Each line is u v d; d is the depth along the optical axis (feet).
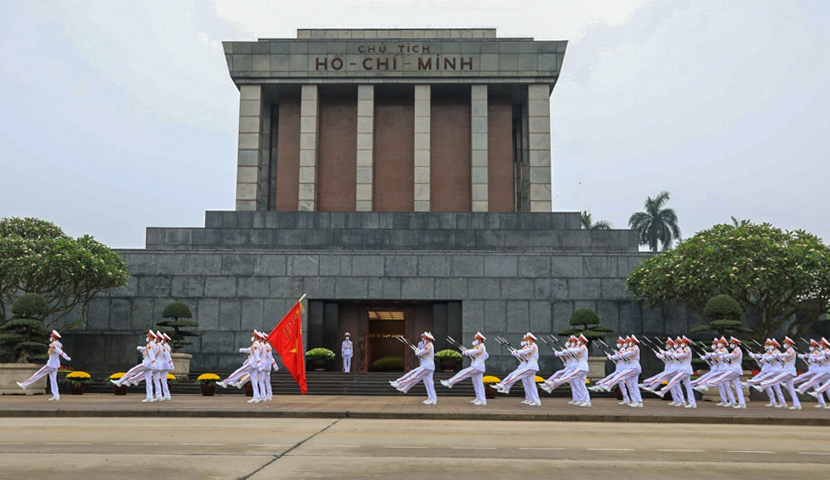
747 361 91.76
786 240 102.01
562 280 111.75
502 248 124.47
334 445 37.78
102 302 110.83
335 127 147.95
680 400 74.95
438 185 146.20
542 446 38.42
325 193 145.38
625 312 110.63
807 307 103.35
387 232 125.18
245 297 111.55
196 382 93.71
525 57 142.31
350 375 100.01
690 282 97.19
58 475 27.32
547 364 109.40
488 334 110.73
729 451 37.40
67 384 92.94
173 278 111.86
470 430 47.57
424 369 70.49
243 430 45.47
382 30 153.38
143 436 41.06
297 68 142.10
